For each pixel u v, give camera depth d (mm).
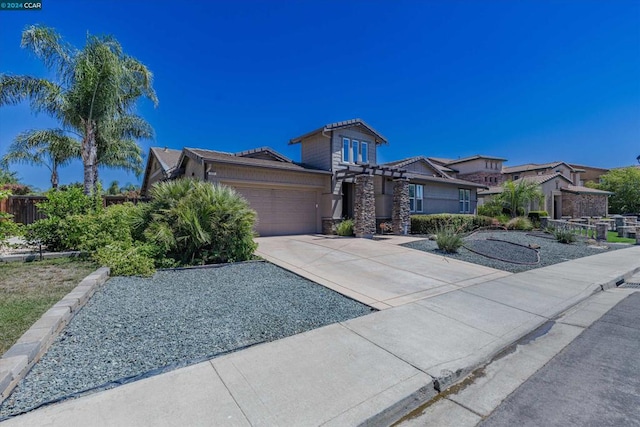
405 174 15742
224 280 6344
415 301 5578
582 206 28297
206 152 14648
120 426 2244
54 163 18094
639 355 3717
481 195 28922
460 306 5398
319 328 4246
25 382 2719
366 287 6352
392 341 3924
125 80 13469
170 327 4039
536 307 5512
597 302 6020
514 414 2627
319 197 15820
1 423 2217
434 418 2607
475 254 10328
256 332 4035
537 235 16000
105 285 5520
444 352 3676
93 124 13086
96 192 8953
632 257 10992
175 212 7438
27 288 4863
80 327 3846
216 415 2420
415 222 16219
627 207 33312
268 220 14086
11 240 9305
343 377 3053
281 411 2506
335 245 11312
